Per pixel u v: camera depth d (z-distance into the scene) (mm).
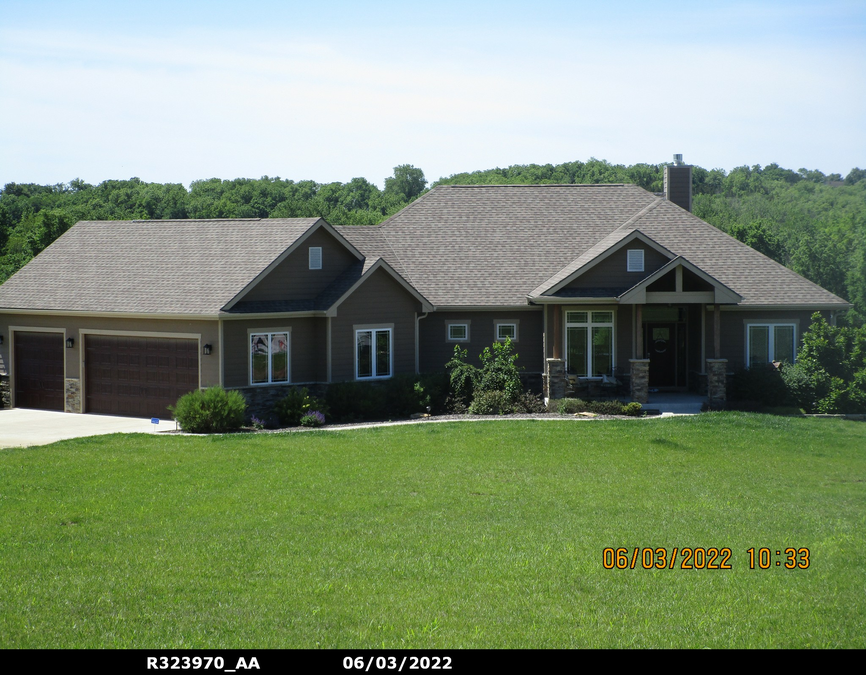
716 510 15867
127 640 9625
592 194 36594
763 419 25750
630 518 15234
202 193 127438
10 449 21531
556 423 25109
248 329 26750
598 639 9852
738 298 28219
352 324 28672
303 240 28375
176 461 19906
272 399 27234
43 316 30094
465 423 25344
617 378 30094
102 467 19188
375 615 10445
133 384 28281
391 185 132125
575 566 12391
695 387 30953
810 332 30531
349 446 21859
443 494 16859
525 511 15617
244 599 10898
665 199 36969
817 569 12461
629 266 29859
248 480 17938
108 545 13172
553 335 29766
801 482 18500
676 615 10641
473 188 36688
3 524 14359
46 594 10945
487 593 11281
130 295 28469
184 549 13008
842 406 28281
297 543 13422
